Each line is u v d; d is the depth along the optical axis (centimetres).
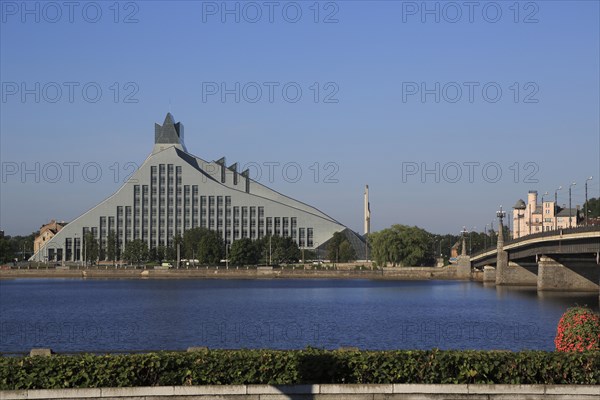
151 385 3192
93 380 3170
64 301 15938
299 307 13738
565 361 3244
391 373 3238
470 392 3192
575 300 13938
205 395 3167
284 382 3209
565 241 13125
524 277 19575
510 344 7788
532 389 3189
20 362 3172
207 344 7956
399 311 12556
